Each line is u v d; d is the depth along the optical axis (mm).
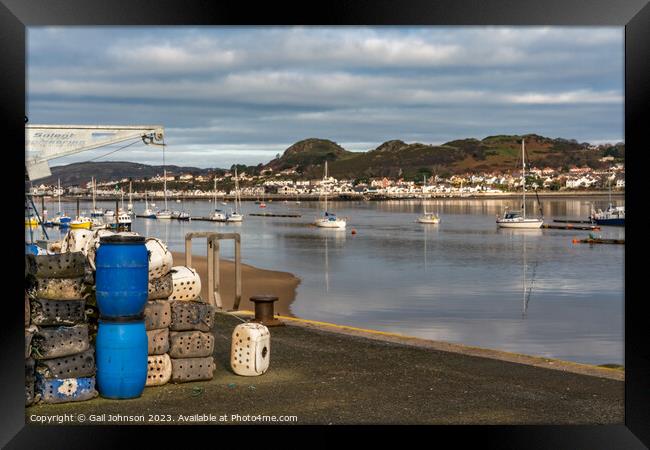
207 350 8008
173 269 8250
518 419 6859
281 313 24938
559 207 181250
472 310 26578
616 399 7492
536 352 18297
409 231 87438
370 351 9805
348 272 39875
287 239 72000
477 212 158625
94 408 7023
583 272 42219
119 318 7223
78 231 8078
